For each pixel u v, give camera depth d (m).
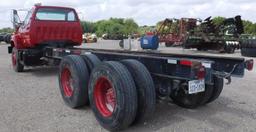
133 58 4.59
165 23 24.11
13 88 6.69
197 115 4.66
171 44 23.84
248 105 5.24
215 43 18.77
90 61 4.84
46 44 8.66
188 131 3.96
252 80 7.83
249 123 4.29
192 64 3.60
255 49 14.50
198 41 19.52
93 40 39.09
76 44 9.37
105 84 4.12
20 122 4.30
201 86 3.71
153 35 20.11
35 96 5.91
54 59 7.91
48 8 8.62
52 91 6.38
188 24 21.55
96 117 4.21
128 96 3.70
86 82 4.80
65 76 5.23
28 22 8.64
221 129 4.04
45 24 8.55
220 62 4.21
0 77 8.30
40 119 4.45
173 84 4.27
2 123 4.26
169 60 4.01
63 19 8.96
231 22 19.28
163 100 4.95
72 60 4.88
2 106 5.15
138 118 3.98
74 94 4.86
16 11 9.51
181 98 5.03
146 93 3.83
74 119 4.47
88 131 3.96
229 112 4.82
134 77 3.88
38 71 9.52
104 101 4.16
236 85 7.11
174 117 4.56
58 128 4.07
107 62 4.00
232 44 17.92
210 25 19.88
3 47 25.34
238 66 3.93
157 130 4.00
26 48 8.90
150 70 4.39
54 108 5.04
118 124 3.80
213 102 5.44
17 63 9.10
